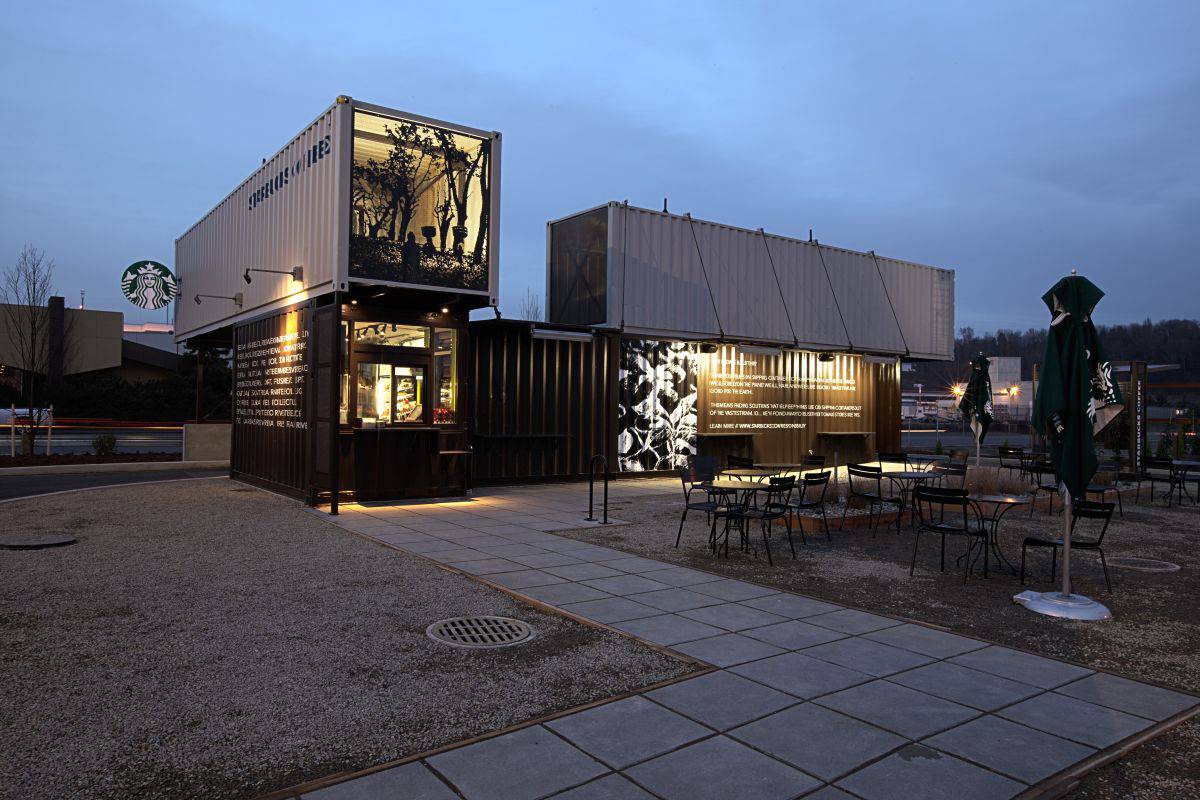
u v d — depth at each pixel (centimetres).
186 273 2058
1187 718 415
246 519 1052
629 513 1191
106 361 3791
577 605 630
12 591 639
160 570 729
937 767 349
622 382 1755
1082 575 801
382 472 1262
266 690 430
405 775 330
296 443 1272
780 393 2052
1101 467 1939
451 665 478
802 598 673
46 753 347
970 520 1179
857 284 2247
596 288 1780
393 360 1252
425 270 1205
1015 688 455
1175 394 7031
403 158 1185
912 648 530
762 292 2017
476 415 1533
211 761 342
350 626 557
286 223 1336
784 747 366
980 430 1406
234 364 1605
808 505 1176
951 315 2509
